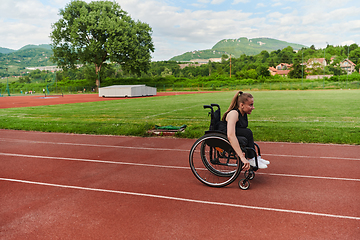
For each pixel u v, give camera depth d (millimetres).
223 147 4020
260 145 6887
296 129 8523
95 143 7398
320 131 8109
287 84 59344
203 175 4547
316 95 32875
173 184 4129
